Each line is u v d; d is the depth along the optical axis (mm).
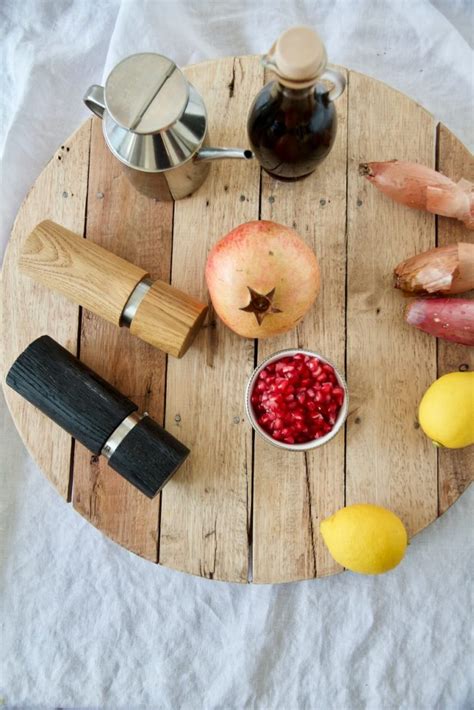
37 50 928
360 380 753
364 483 742
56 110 925
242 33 928
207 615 873
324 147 684
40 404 716
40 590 882
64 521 895
